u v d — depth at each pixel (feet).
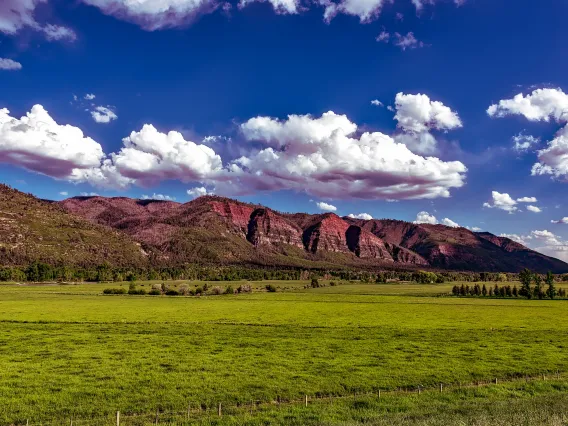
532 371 117.50
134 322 220.23
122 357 133.49
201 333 183.21
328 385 103.71
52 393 96.73
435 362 127.54
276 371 116.06
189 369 118.11
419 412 80.59
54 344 155.02
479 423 68.74
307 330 194.70
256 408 88.43
